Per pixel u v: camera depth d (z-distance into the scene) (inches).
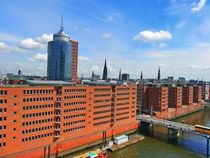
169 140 6471.5
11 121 4126.5
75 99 5260.8
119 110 6658.5
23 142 4308.6
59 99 4909.0
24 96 4308.6
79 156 4867.1
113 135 6363.2
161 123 7027.6
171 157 5098.4
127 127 6939.0
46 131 4685.0
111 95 6363.2
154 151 5482.3
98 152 5191.9
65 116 5036.9
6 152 4060.0
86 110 5565.9
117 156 5078.7
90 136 5639.8
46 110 4680.1
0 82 5565.9
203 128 5940.0
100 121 5999.0
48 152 4694.9
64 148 4995.1
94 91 5797.2
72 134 5216.5
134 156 5103.3
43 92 4616.1
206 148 5821.9
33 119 4458.7
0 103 3981.3
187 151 5551.2
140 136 6658.5
